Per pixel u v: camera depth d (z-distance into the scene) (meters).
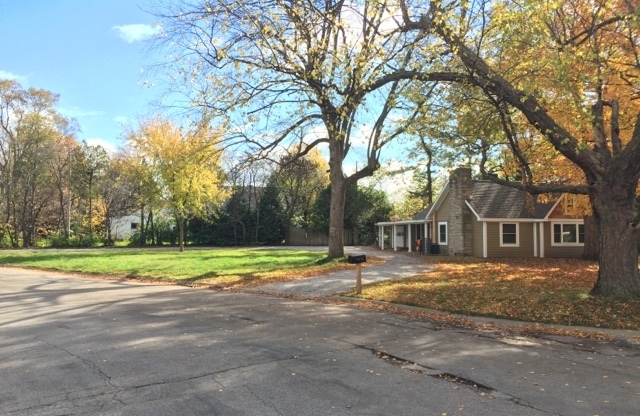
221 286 15.78
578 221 28.42
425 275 17.25
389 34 11.62
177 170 31.62
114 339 7.70
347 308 11.09
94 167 51.28
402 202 62.88
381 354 6.79
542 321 9.20
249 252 34.66
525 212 28.17
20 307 11.21
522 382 5.52
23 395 5.04
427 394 5.09
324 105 12.58
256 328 8.62
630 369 6.12
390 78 11.91
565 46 9.63
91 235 49.91
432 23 11.02
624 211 10.55
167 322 9.18
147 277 19.06
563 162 16.52
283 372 5.86
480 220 27.47
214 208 50.31
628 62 11.57
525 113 10.96
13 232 48.47
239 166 20.67
